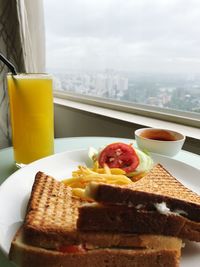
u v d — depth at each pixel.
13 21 0.63
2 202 0.20
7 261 0.17
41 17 0.67
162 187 0.21
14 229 0.18
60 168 0.29
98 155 0.31
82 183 0.24
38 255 0.15
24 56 0.65
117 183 0.24
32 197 0.20
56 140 0.40
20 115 0.30
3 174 0.29
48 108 0.31
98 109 0.63
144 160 0.30
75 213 0.18
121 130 0.54
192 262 0.16
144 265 0.16
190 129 0.48
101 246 0.16
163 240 0.16
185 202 0.17
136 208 0.16
